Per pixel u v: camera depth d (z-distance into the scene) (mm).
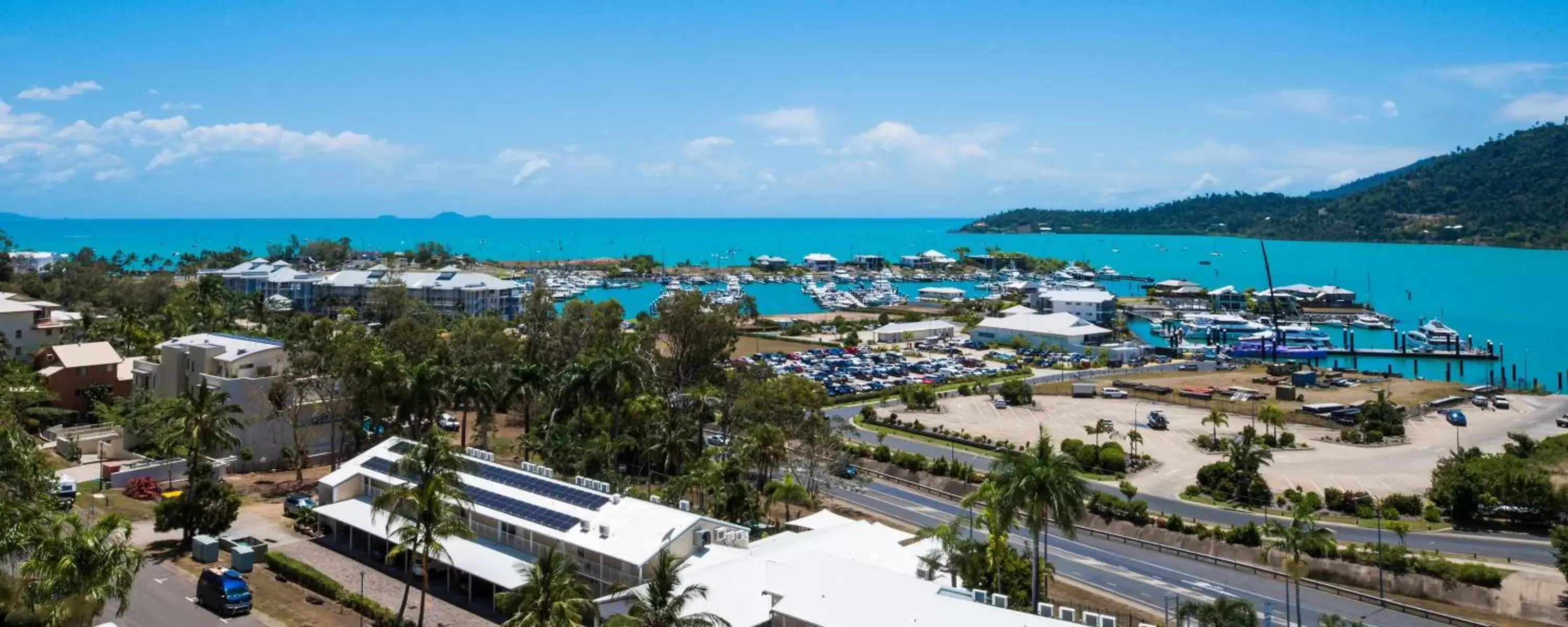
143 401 143500
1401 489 138250
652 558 83125
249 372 139500
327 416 143000
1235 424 185500
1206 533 114938
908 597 73188
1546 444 145250
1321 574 104938
